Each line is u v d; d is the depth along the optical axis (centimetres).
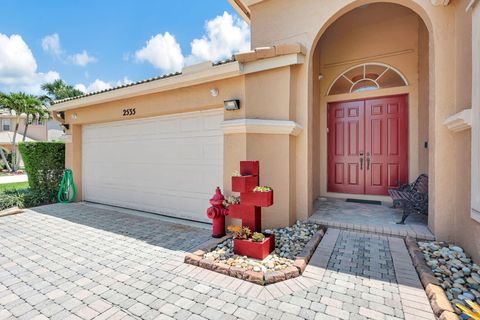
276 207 493
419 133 615
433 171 413
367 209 594
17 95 2448
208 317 259
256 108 500
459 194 371
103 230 549
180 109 595
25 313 270
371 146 693
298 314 260
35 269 369
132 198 742
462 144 360
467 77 346
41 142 871
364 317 253
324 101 743
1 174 2284
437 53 400
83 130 877
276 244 420
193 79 542
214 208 480
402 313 256
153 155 690
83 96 767
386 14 636
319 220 505
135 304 282
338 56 727
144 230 547
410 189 575
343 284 310
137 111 679
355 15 638
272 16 559
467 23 347
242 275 329
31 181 866
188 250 434
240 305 277
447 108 395
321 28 504
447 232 398
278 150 492
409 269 338
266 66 485
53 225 590
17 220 635
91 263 387
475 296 266
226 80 527
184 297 294
